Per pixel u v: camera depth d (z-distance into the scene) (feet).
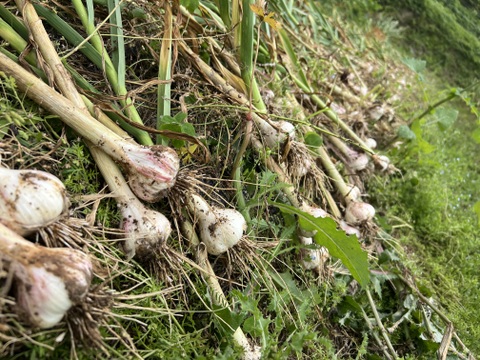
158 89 1.50
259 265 1.53
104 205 1.30
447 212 2.84
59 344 1.01
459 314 2.12
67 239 1.09
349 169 2.28
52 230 1.06
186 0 1.64
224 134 1.76
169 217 1.41
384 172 2.49
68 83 1.30
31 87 1.25
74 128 1.27
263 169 1.77
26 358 1.00
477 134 2.69
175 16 1.75
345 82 2.81
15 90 1.26
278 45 2.31
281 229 1.76
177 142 1.44
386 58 4.15
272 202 1.60
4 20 1.37
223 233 1.39
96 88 1.54
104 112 1.39
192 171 1.39
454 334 1.91
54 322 0.95
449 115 2.77
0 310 0.91
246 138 1.61
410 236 2.51
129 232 1.25
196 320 1.35
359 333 1.83
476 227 2.85
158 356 1.16
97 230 1.18
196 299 1.36
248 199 1.71
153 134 1.51
